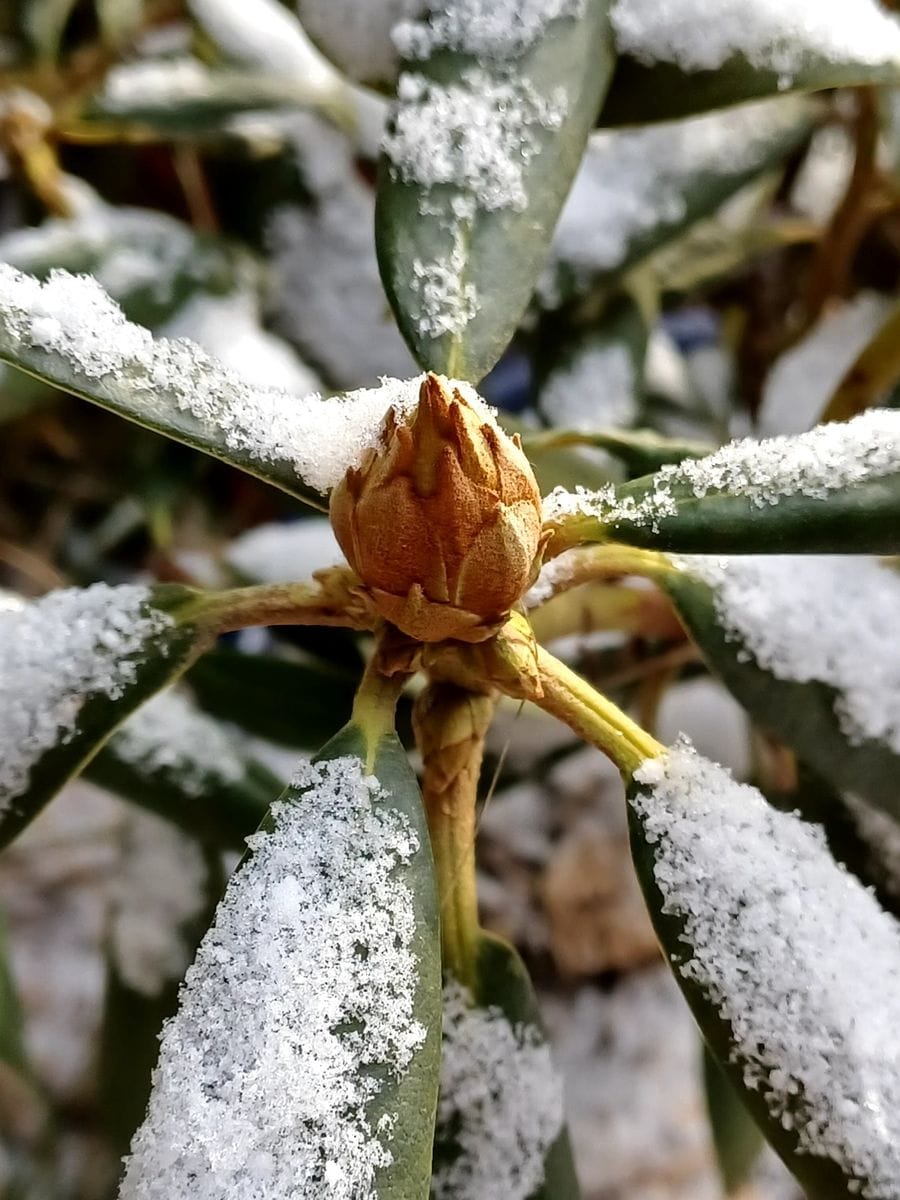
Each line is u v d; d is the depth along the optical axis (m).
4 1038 0.20
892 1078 0.11
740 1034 0.11
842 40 0.14
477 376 0.12
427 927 0.11
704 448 0.17
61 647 0.13
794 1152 0.11
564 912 0.33
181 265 0.25
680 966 0.12
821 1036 0.11
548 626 0.19
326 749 0.11
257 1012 0.10
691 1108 0.31
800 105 0.23
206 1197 0.09
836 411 0.18
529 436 0.19
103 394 0.11
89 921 0.35
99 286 0.12
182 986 0.10
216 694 0.20
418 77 0.13
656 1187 0.29
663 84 0.14
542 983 0.33
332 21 0.15
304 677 0.21
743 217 0.27
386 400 0.12
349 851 0.11
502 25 0.13
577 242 0.22
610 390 0.23
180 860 0.22
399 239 0.12
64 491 0.34
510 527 0.10
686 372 0.29
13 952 0.34
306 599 0.13
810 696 0.14
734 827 0.12
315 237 0.27
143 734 0.19
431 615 0.11
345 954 0.10
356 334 0.26
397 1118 0.10
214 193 0.30
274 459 0.12
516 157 0.13
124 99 0.25
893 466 0.11
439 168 0.13
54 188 0.25
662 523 0.11
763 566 0.14
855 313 0.27
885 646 0.14
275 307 0.27
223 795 0.19
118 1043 0.22
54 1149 0.29
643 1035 0.32
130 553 0.35
